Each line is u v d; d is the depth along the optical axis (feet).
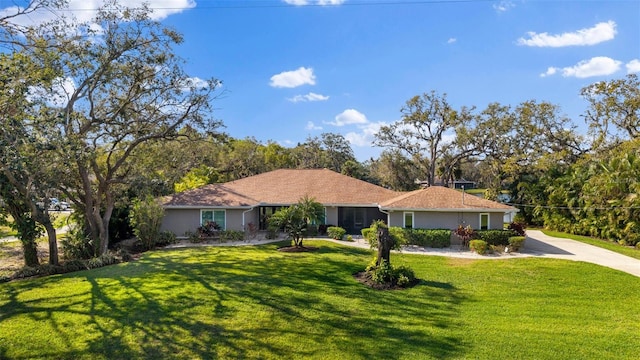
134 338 31.48
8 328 33.30
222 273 52.95
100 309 37.96
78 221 80.74
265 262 61.67
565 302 43.86
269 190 107.04
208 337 31.89
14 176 53.21
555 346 31.58
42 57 51.34
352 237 92.48
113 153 82.07
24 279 53.52
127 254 68.95
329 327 34.73
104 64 65.21
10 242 90.43
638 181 87.45
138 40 67.82
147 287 45.62
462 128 165.27
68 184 70.28
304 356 29.07
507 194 143.13
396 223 85.61
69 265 60.54
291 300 41.78
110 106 72.79
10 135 40.09
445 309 40.91
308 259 64.75
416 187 206.80
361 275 54.03
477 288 49.29
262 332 33.12
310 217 75.00
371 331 34.12
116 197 83.20
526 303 43.37
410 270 51.98
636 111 123.75
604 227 92.79
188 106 75.00
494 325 36.24
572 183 110.11
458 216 83.30
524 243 85.15
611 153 114.42
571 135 141.28
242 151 184.85
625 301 44.42
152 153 88.38
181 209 91.71
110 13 64.54
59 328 33.30
